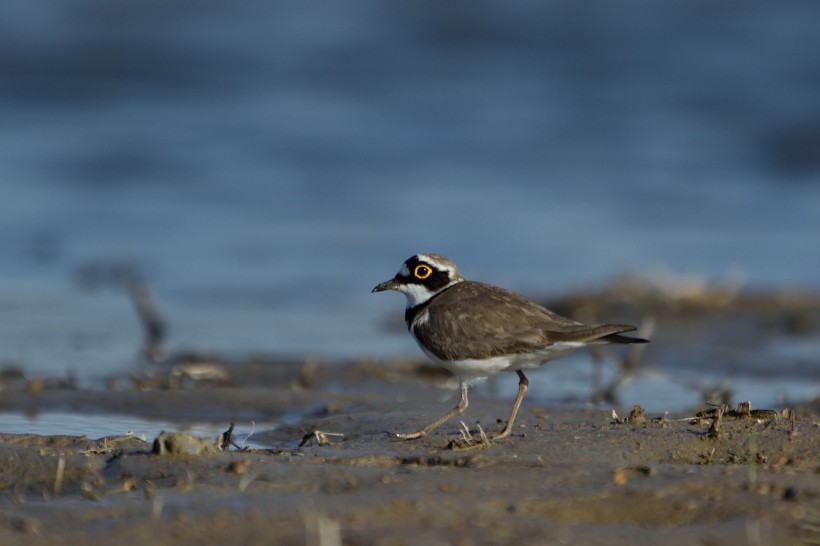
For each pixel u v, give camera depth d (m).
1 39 33.47
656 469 7.67
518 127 28.59
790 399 11.87
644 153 26.59
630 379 13.05
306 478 7.47
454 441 8.67
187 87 31.30
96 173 25.16
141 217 22.78
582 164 26.14
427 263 9.61
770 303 17.33
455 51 34.00
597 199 23.95
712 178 25.09
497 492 7.18
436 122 28.89
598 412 10.44
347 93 31.12
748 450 8.33
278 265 20.03
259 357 14.27
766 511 6.85
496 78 32.19
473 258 20.23
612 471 7.64
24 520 6.66
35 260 20.27
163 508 6.82
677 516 6.86
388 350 14.81
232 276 19.52
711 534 6.48
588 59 32.62
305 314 17.30
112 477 7.68
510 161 26.45
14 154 26.09
